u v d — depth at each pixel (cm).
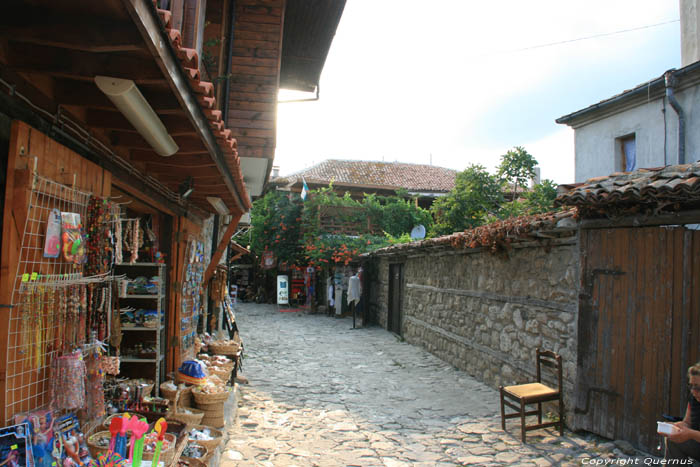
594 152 1295
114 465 249
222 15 738
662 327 450
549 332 583
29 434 207
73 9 174
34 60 203
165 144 291
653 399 453
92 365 273
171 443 298
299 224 2217
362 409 630
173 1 434
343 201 2008
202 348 706
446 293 959
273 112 752
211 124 289
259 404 640
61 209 241
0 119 196
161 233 539
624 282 482
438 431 542
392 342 1219
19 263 208
